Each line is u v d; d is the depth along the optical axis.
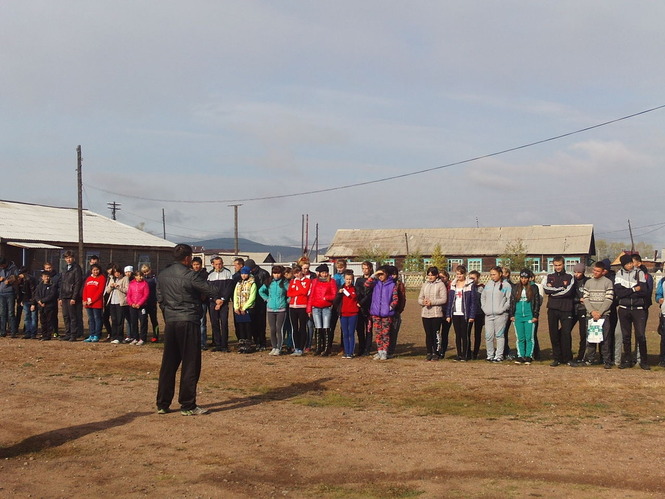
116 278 18.48
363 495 6.50
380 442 8.22
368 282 15.60
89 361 14.56
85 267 47.59
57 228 48.72
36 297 19.19
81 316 19.28
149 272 18.23
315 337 17.16
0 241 42.38
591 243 80.88
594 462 7.34
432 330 15.07
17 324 20.48
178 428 8.92
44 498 6.57
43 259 45.06
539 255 78.69
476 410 9.95
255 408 10.10
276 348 15.88
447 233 84.38
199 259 14.36
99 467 7.45
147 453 7.91
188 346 9.62
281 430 8.79
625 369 13.52
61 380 12.43
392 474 7.07
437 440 8.28
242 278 16.16
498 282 14.73
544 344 18.97
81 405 10.30
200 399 10.76
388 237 85.75
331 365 14.03
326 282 15.60
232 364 14.12
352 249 84.94
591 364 14.19
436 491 6.55
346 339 15.51
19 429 8.95
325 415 9.64
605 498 6.28
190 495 6.59
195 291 9.66
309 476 7.06
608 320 13.90
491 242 81.56
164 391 9.71
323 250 108.75
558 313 14.20
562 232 80.12
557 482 6.76
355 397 10.88
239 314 16.06
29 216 49.03
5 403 10.44
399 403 10.44
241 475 7.12
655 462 7.32
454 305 15.07
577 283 14.40
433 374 12.81
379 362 14.57
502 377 12.41
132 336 18.27
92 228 51.47
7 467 7.49
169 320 9.62
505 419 9.36
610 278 14.49
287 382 12.12
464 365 14.07
